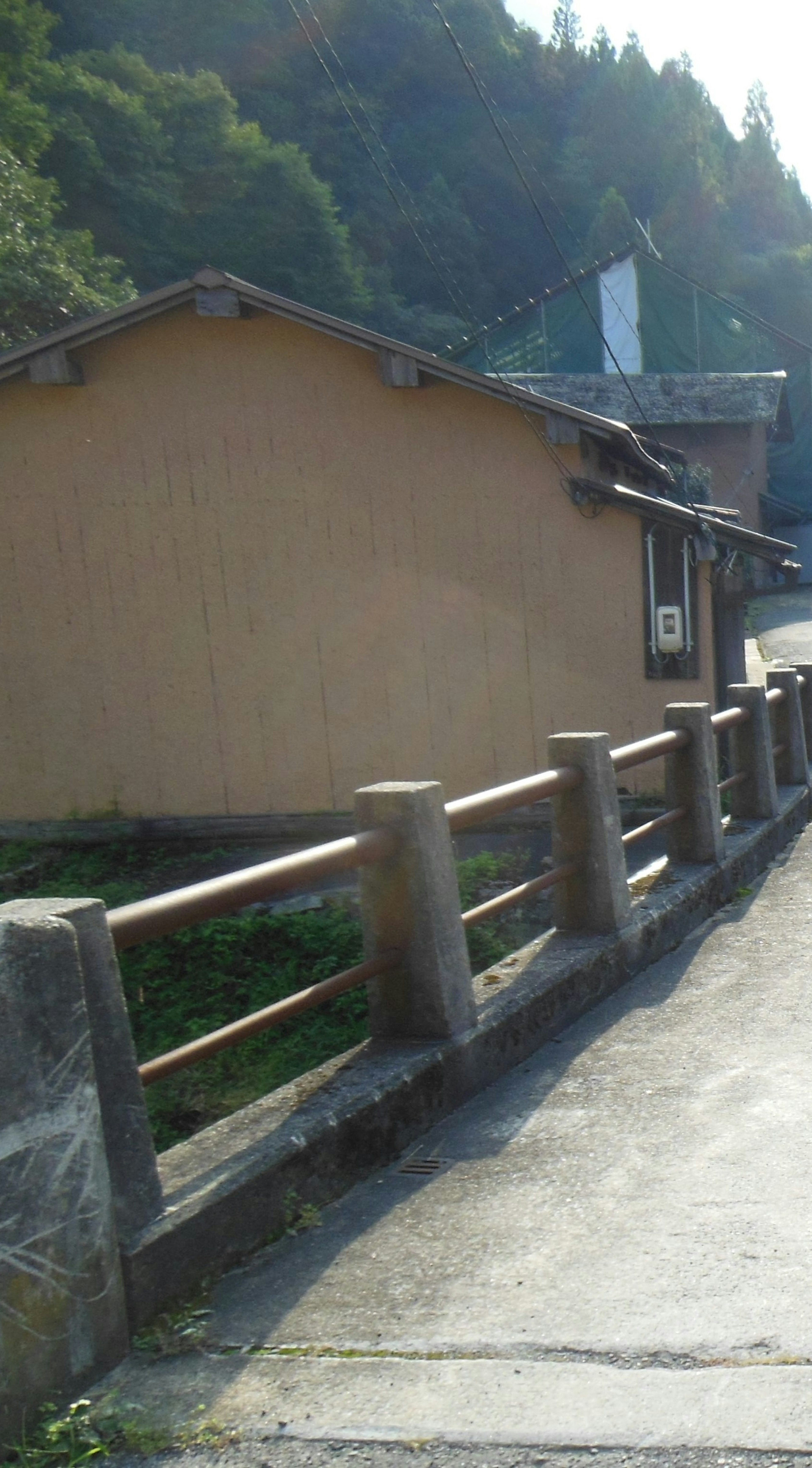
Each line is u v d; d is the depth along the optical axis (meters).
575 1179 3.41
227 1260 3.02
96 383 11.14
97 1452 2.34
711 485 29.05
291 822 11.21
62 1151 2.54
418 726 11.15
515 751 11.03
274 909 9.32
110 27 58.94
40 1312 2.46
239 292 10.50
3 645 11.44
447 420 10.89
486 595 10.98
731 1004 4.93
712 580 11.07
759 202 89.00
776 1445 2.18
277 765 11.30
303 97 66.44
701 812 6.72
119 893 9.91
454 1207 3.31
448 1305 2.79
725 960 5.62
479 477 10.88
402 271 61.16
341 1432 2.35
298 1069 7.13
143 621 11.31
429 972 4.11
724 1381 2.38
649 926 5.61
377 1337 2.68
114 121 40.75
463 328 52.31
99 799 11.45
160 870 10.76
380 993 4.19
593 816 5.38
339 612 11.16
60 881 10.47
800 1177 3.27
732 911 6.57
